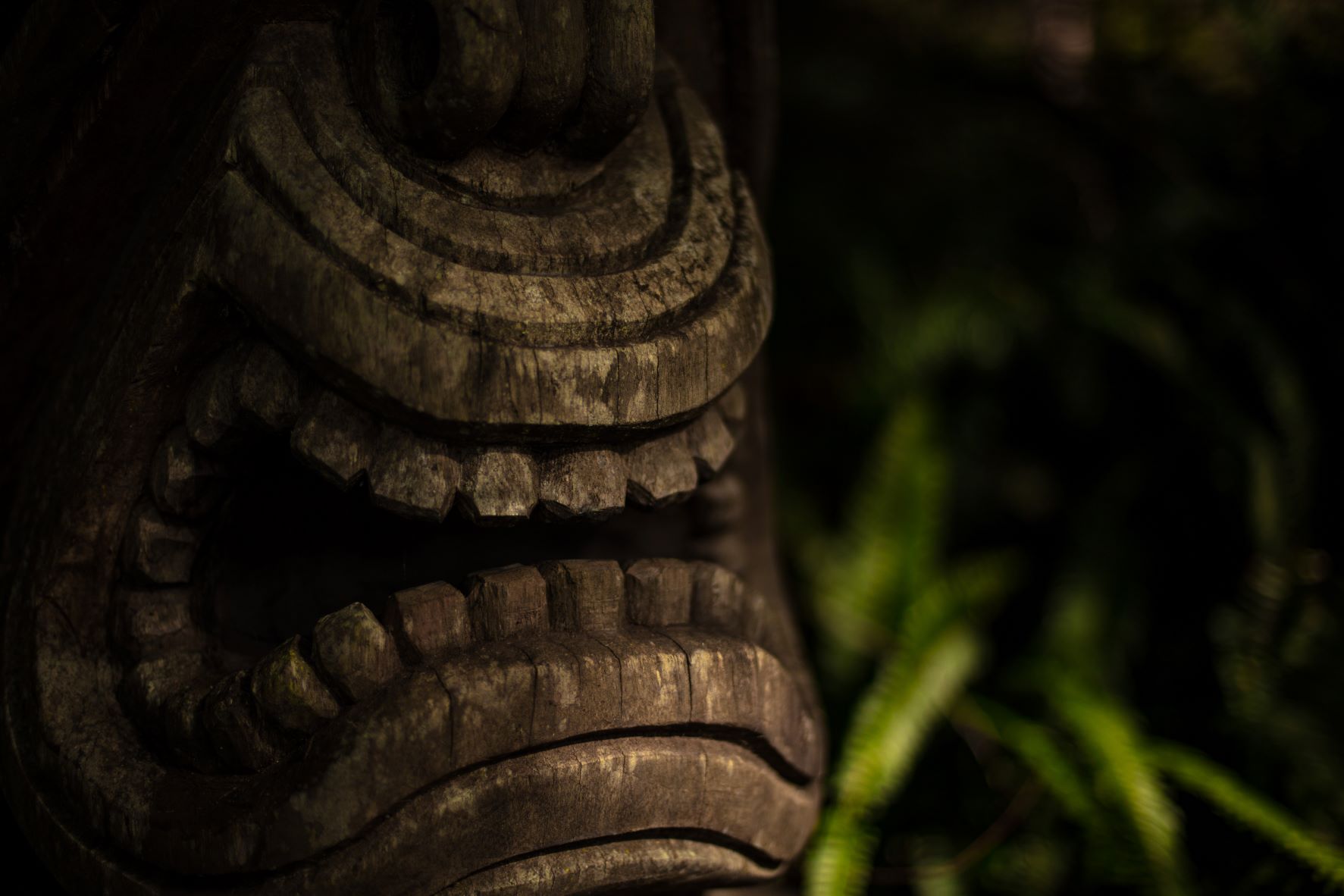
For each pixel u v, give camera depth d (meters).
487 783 1.51
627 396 1.53
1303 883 1.85
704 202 1.61
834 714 2.23
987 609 2.45
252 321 1.52
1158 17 2.63
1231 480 2.23
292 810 1.49
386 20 1.53
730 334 1.57
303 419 1.51
